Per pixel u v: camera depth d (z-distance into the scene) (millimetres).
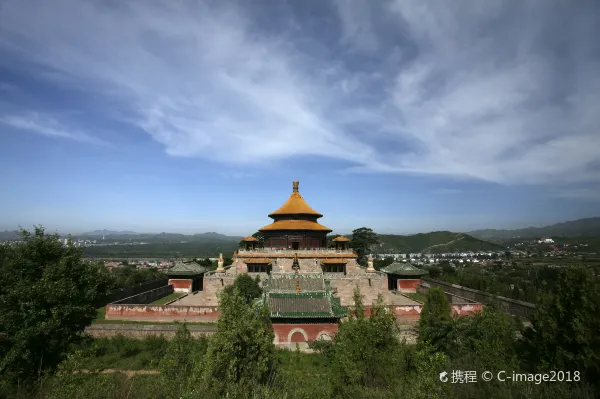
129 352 38656
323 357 32375
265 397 17609
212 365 18562
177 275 76625
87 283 33125
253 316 21469
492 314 30781
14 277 30516
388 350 22016
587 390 17766
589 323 22328
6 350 28453
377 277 65250
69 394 18812
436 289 42781
